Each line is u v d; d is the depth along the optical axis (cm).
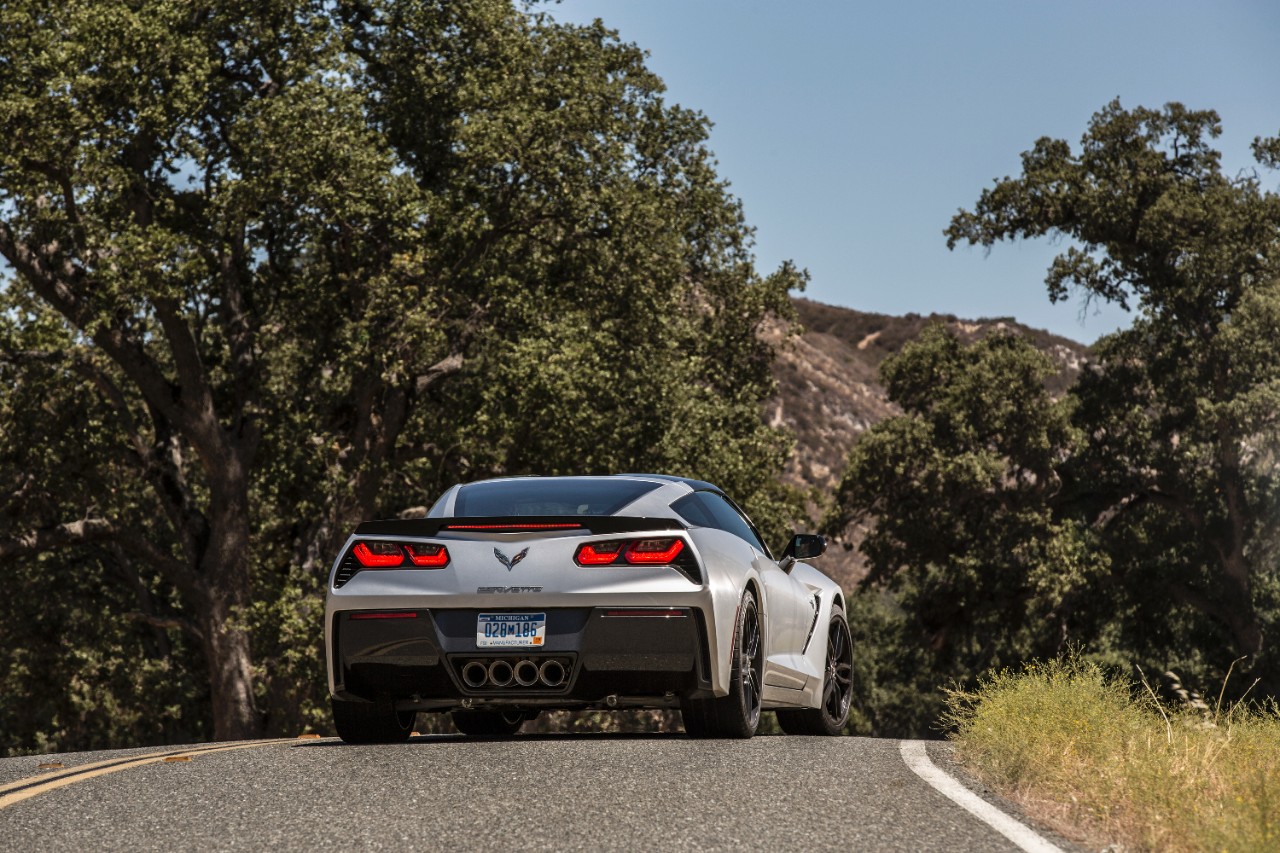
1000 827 560
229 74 3266
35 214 2977
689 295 4566
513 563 811
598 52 3878
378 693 848
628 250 3434
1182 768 688
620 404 3541
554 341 3338
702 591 810
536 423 3394
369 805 599
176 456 3522
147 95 2952
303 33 3191
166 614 4344
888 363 5700
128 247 2895
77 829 559
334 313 3462
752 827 546
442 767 705
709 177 4453
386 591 820
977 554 5138
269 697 3244
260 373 3516
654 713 5116
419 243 3259
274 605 3086
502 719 1130
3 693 4309
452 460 3750
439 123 3488
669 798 608
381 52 3478
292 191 3120
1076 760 723
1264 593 5322
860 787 652
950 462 5059
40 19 3000
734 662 840
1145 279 5378
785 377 19512
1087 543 5159
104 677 4288
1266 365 4903
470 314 3475
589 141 3416
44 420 3438
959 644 5766
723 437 3878
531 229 3481
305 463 3394
